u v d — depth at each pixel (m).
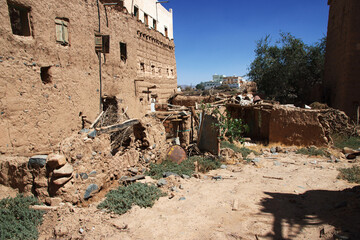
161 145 9.12
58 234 4.30
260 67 26.48
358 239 3.49
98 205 5.34
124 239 4.21
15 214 4.67
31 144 7.64
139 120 8.08
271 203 5.68
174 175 7.45
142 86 16.91
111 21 12.67
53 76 8.58
